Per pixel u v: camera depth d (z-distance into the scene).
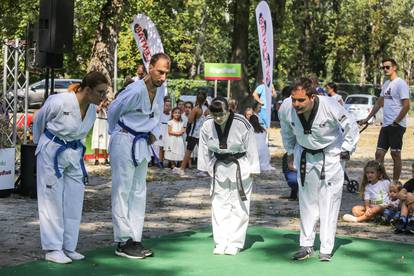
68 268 6.25
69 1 10.63
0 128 11.91
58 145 6.36
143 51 14.49
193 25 42.38
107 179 13.04
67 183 6.49
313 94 6.45
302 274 6.23
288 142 6.91
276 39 25.58
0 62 19.95
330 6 45.06
